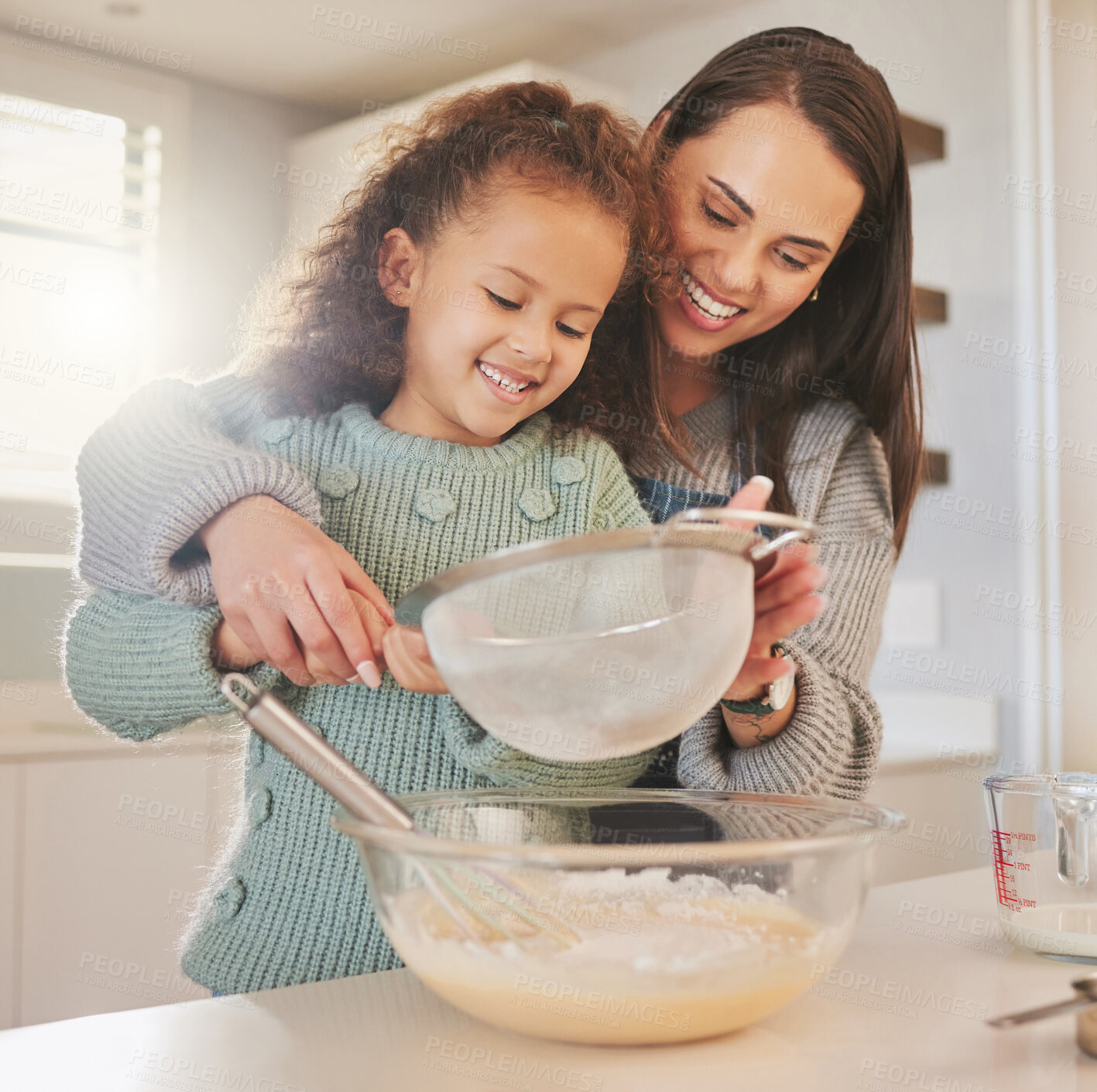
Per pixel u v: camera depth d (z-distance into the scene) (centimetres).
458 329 89
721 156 111
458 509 95
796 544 71
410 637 70
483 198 90
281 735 57
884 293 126
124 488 87
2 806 185
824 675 97
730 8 224
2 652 219
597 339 115
